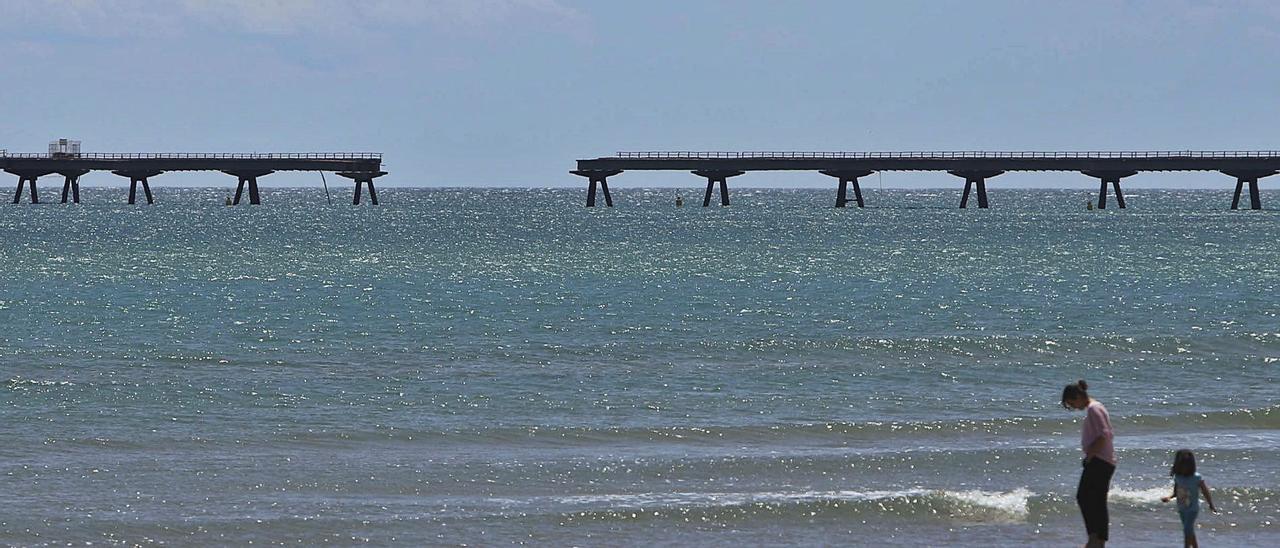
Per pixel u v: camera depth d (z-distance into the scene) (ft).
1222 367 127.13
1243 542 71.00
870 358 132.46
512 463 86.43
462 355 133.59
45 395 107.76
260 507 75.61
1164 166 508.94
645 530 72.59
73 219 488.44
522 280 224.12
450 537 70.79
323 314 170.50
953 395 112.06
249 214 560.61
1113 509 76.38
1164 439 94.53
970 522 74.54
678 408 105.70
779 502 77.00
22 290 200.13
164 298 189.57
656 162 539.70
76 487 79.10
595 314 172.76
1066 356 134.21
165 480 81.15
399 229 426.92
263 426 97.14
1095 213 595.06
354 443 92.22
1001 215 554.05
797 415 102.94
